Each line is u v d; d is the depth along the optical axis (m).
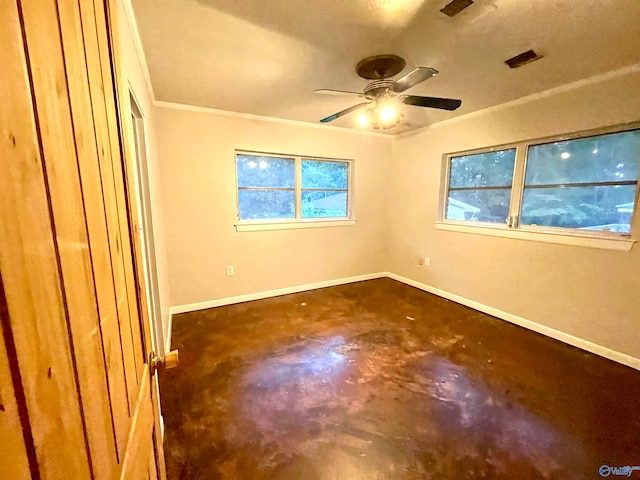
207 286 3.43
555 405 1.87
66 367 0.38
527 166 2.91
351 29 1.66
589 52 1.93
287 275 3.92
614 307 2.35
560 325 2.69
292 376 2.17
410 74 1.74
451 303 3.60
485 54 1.95
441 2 1.44
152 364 0.93
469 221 3.49
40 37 0.36
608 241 2.35
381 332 2.85
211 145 3.23
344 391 2.01
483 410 1.83
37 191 0.34
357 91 2.59
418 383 2.09
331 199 4.18
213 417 1.77
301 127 3.70
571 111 2.46
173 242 3.20
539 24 1.62
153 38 1.73
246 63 2.06
